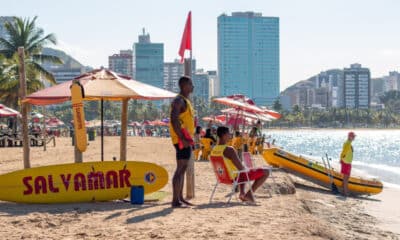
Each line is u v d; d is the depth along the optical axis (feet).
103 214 29.63
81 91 33.86
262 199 38.86
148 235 24.14
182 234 24.31
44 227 26.43
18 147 121.80
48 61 183.42
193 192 38.24
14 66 172.55
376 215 47.91
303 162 63.87
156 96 35.04
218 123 135.64
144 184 35.50
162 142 174.70
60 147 123.44
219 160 34.88
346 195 61.46
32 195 33.68
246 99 72.64
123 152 41.29
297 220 28.76
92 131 175.94
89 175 34.63
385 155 223.51
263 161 84.33
